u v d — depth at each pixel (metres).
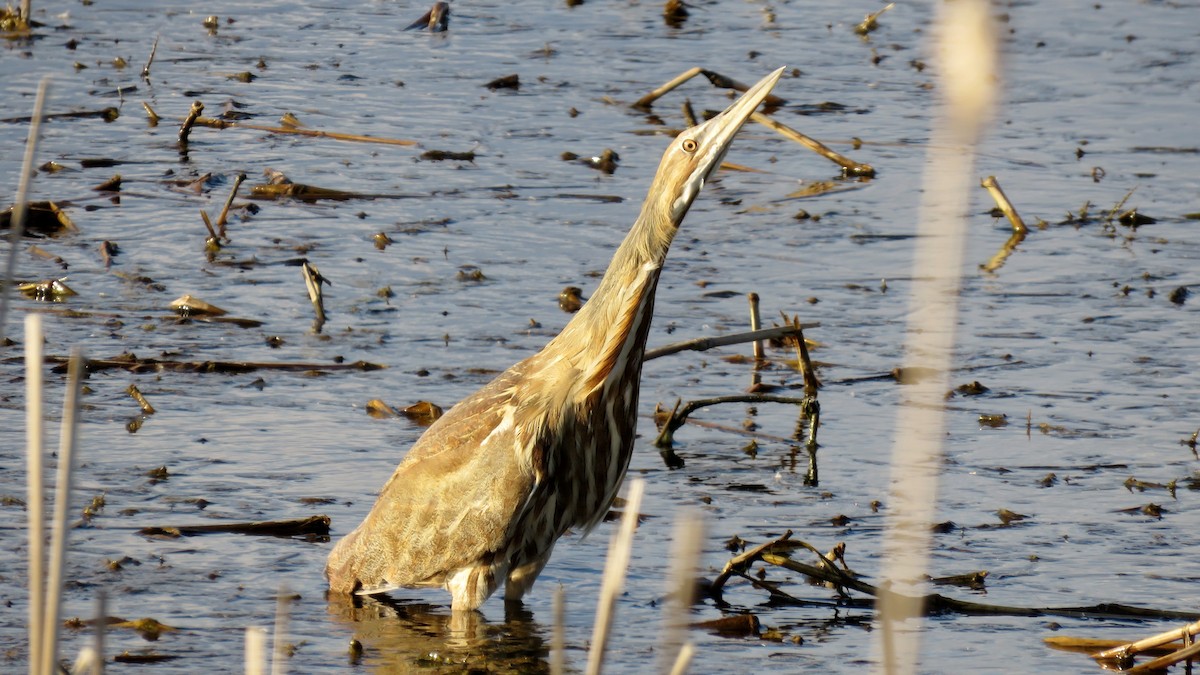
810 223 20.61
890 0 35.25
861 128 25.31
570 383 10.20
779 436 14.05
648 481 12.91
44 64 26.55
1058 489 12.66
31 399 5.53
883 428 14.14
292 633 9.80
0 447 12.59
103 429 13.20
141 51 27.94
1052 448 13.58
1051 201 22.02
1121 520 12.05
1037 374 15.51
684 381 15.35
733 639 9.93
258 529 11.34
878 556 11.30
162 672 8.99
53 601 5.52
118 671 8.98
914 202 21.58
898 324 16.95
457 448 10.29
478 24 31.61
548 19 32.28
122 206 19.83
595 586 10.91
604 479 10.58
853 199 21.73
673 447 13.77
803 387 14.98
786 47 30.58
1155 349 16.31
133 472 12.27
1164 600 10.58
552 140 23.91
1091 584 10.85
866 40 31.42
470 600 10.32
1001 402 14.73
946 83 3.79
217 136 23.28
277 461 12.68
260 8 32.06
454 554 10.27
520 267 18.28
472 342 15.80
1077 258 19.58
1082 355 16.11
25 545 10.75
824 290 18.00
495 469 10.15
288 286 17.33
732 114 10.57
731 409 14.80
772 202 21.58
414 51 29.20
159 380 14.46
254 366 14.83
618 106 26.03
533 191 21.34
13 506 11.43
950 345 4.80
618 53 29.61
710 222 20.64
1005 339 16.55
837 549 10.73
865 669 9.40
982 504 12.34
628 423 10.59
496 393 10.38
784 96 27.00
